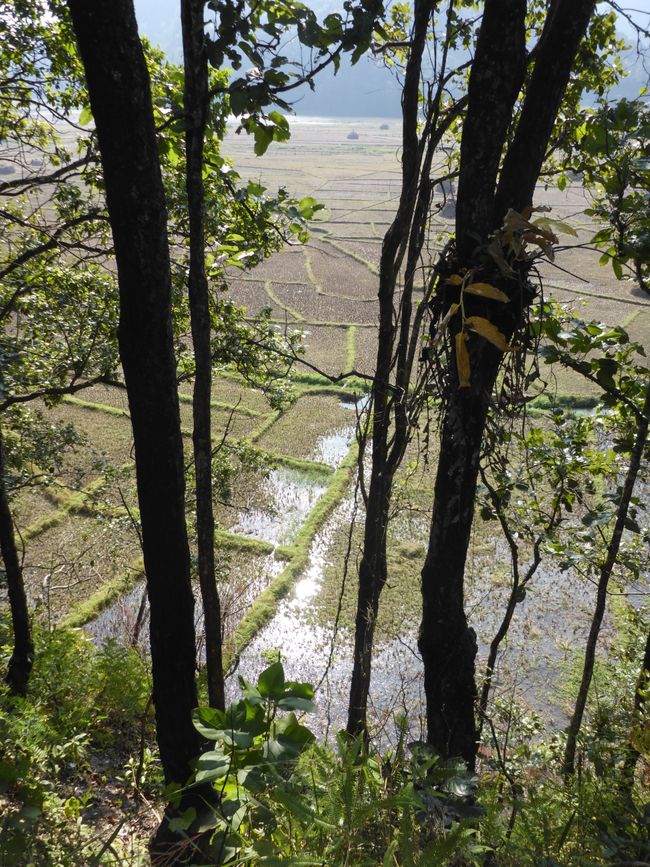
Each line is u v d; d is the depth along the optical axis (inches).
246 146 3376.0
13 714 109.9
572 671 492.7
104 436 803.4
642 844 102.6
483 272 123.0
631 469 222.8
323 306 1291.8
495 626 545.3
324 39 127.9
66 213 339.3
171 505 136.5
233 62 123.0
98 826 149.9
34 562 591.5
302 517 689.0
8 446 377.4
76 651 341.4
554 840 120.1
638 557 253.0
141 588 572.7
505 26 125.4
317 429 861.2
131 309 124.9
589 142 173.8
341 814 70.2
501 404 139.7
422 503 625.9
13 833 71.7
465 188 130.0
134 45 110.9
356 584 596.7
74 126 294.7
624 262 181.3
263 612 548.7
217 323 358.6
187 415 879.7
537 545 250.5
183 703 148.4
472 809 99.5
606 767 154.7
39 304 350.0
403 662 505.7
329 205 2062.0
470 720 162.2
